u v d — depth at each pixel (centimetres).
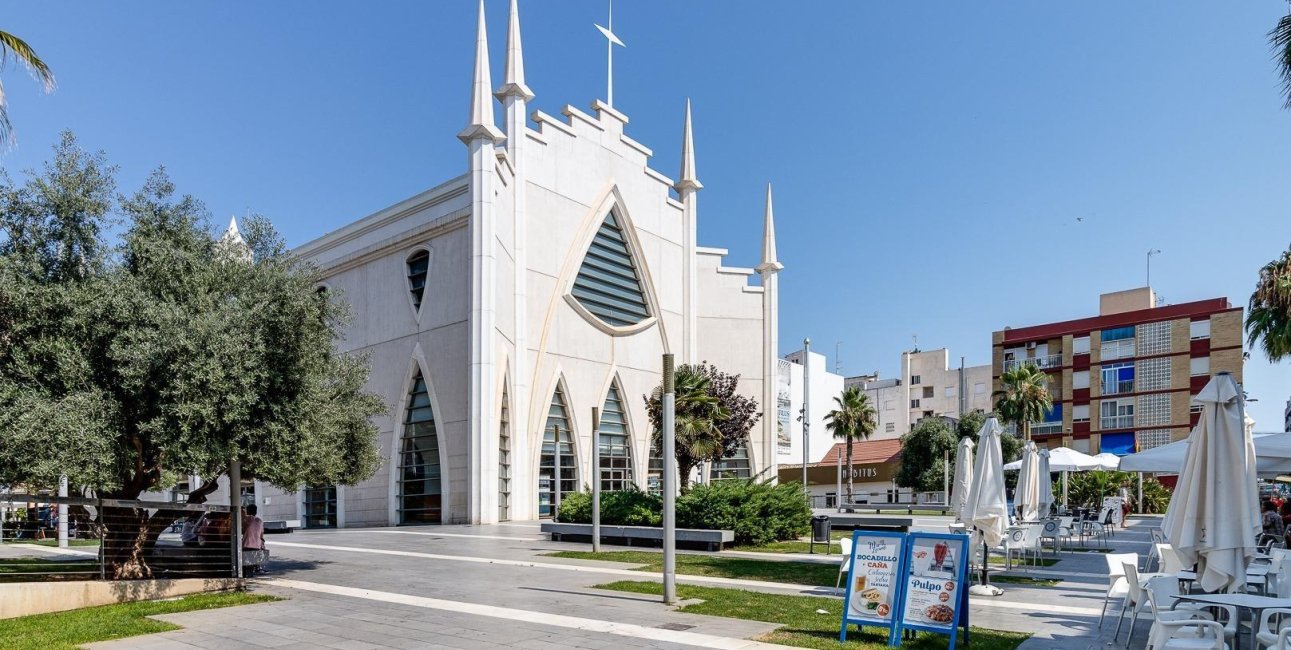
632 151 4734
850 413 5612
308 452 1345
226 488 4475
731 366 5150
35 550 2141
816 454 8006
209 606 1162
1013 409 5241
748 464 5072
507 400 3641
